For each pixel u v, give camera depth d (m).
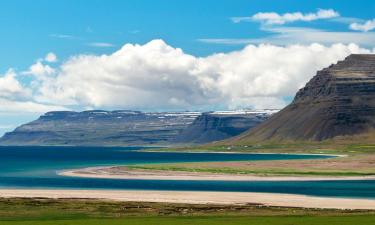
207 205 113.81
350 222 79.50
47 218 91.56
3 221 82.81
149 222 80.50
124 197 132.38
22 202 115.81
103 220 83.88
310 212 101.44
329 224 77.31
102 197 132.50
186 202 121.88
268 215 94.25
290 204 120.00
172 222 80.62
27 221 82.50
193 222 80.38
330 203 122.81
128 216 94.94
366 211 104.06
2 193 143.00
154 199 128.00
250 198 131.75
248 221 81.94
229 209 106.88
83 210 104.19
